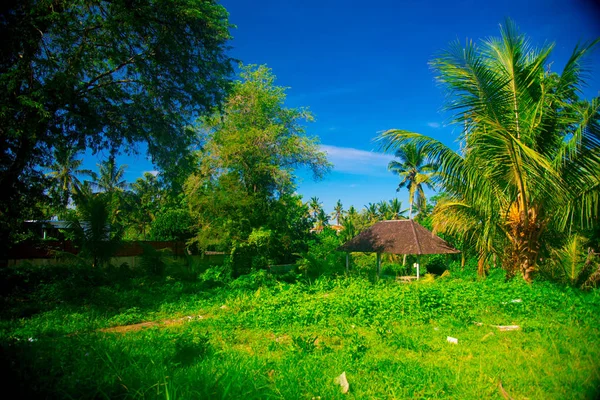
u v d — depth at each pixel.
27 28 12.45
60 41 13.62
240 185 25.09
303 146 26.97
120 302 12.41
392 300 9.93
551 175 10.70
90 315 10.59
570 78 11.20
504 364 5.47
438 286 12.52
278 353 6.34
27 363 4.89
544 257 12.48
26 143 13.75
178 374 4.77
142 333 8.05
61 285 13.38
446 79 11.19
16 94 12.98
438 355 6.08
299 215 29.56
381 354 6.18
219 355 5.99
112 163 17.27
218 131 25.77
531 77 11.13
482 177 11.63
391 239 21.69
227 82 17.44
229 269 20.03
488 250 12.80
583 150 10.19
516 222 11.88
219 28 15.89
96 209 18.91
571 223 10.97
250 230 23.98
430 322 8.53
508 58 11.08
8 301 12.02
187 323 9.34
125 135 16.41
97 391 4.02
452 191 12.84
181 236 30.36
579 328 7.20
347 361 5.73
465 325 8.00
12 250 18.89
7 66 12.78
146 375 4.70
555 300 9.50
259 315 9.49
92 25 14.16
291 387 4.62
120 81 16.12
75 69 13.57
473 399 4.40
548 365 5.34
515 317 8.66
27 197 15.55
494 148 11.28
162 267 19.38
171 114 16.81
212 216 24.89
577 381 4.72
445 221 13.25
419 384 4.77
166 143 16.81
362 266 26.25
